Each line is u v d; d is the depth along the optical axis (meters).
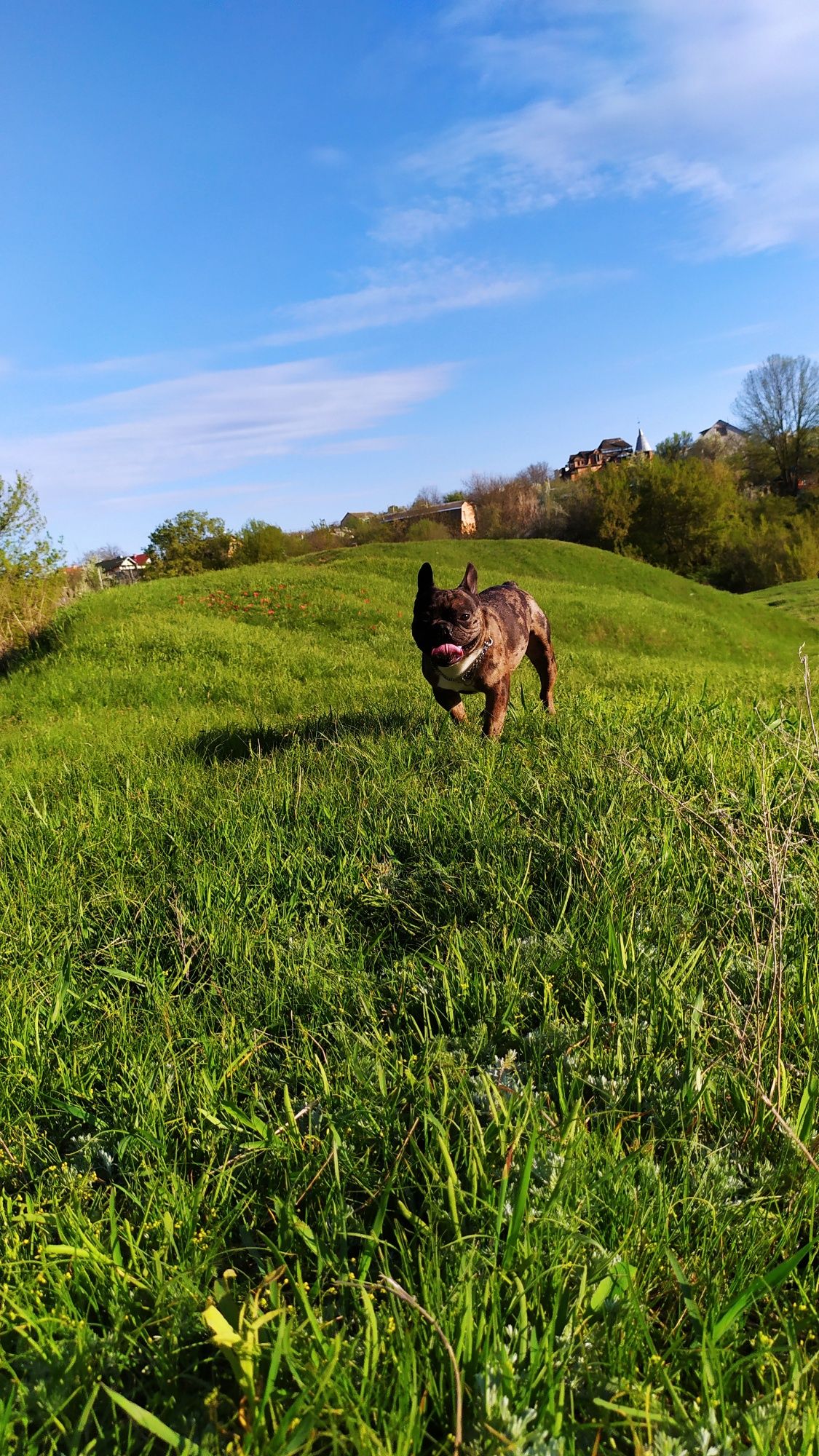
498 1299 1.48
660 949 2.62
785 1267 1.49
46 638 14.35
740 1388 1.42
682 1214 1.75
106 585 27.33
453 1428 1.36
